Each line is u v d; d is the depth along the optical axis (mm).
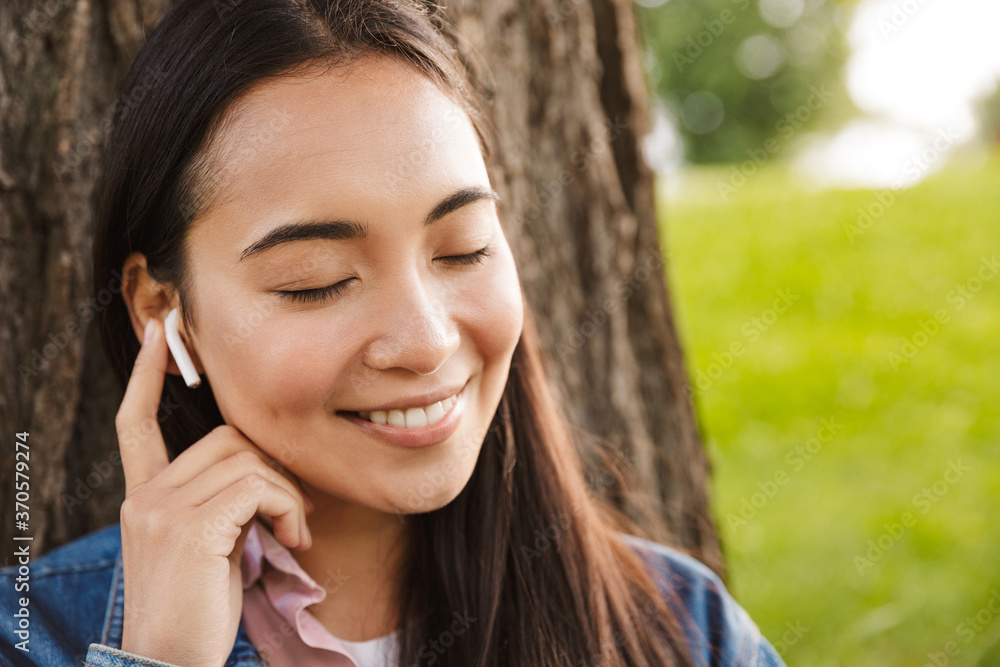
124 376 1593
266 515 1350
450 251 1236
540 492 1613
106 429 1869
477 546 1535
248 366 1212
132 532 1282
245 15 1202
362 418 1259
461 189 1201
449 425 1263
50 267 1767
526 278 2104
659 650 1623
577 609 1575
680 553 1775
